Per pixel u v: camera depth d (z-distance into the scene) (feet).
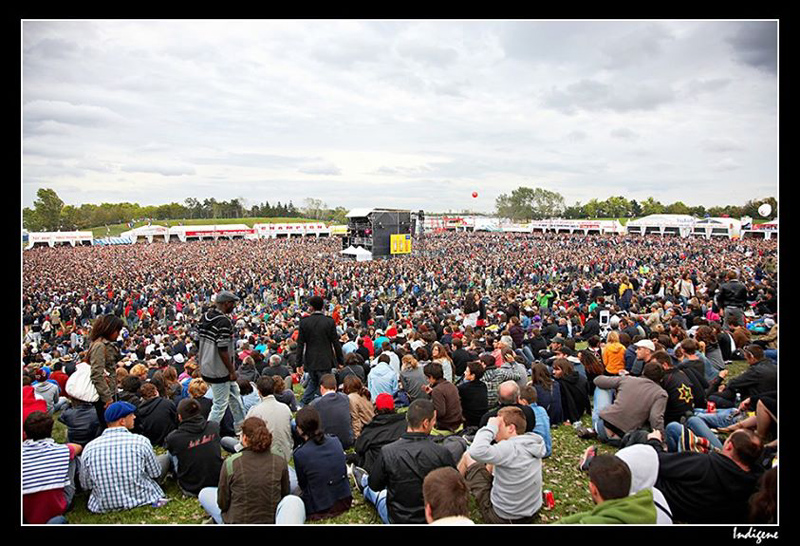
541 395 23.24
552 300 70.59
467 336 38.99
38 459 14.30
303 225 333.01
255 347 43.16
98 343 19.54
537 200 515.91
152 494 16.83
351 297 90.27
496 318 55.11
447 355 28.37
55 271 145.89
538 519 15.37
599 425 21.22
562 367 24.71
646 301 62.08
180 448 17.19
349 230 214.69
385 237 198.39
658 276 81.41
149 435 21.08
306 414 15.61
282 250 232.32
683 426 17.84
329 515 15.43
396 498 13.60
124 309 84.23
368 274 120.98
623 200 469.57
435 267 134.21
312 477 15.25
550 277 119.44
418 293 96.99
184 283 113.70
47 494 14.21
